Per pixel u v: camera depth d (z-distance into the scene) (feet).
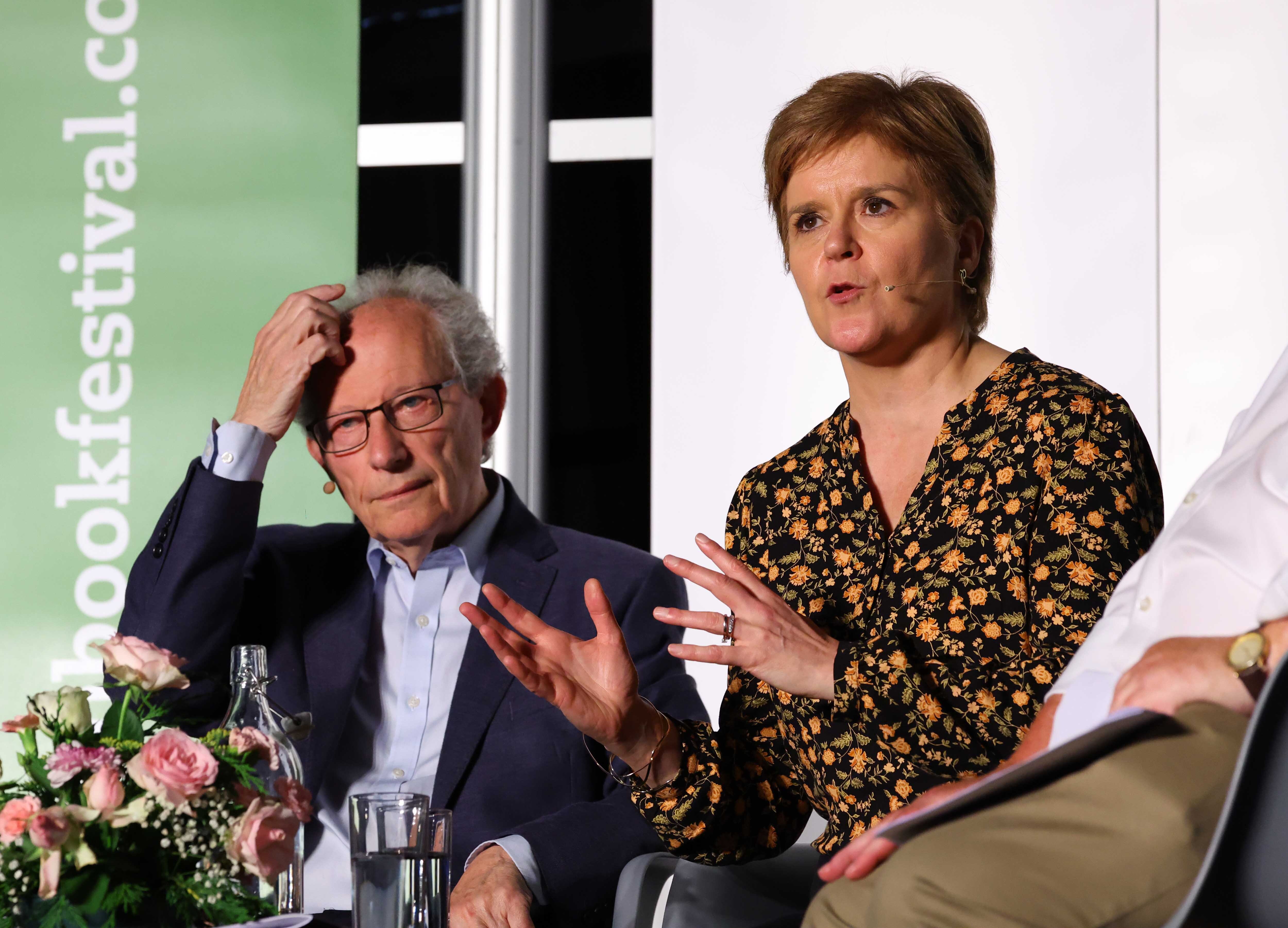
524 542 24.73
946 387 19.22
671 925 18.83
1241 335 29.30
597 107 35.96
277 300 31.81
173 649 22.44
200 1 32.24
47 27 32.35
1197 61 29.76
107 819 14.24
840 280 18.83
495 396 25.40
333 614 24.04
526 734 22.89
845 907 12.32
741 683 20.26
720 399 31.42
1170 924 10.12
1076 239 29.91
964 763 16.74
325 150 32.01
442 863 14.99
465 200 34.22
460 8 37.73
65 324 31.76
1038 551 17.25
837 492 19.61
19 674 30.89
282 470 30.86
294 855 15.37
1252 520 12.30
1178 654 11.59
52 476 31.45
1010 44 30.48
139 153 32.09
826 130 19.03
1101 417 17.66
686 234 31.89
